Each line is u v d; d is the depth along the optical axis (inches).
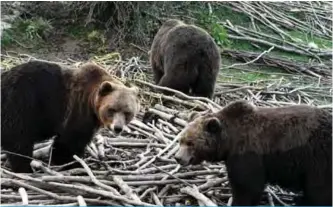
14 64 481.4
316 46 615.8
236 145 253.8
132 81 433.4
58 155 299.1
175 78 427.8
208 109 369.4
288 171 252.7
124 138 330.3
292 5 695.7
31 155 294.0
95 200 249.0
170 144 307.3
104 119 282.2
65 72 296.7
